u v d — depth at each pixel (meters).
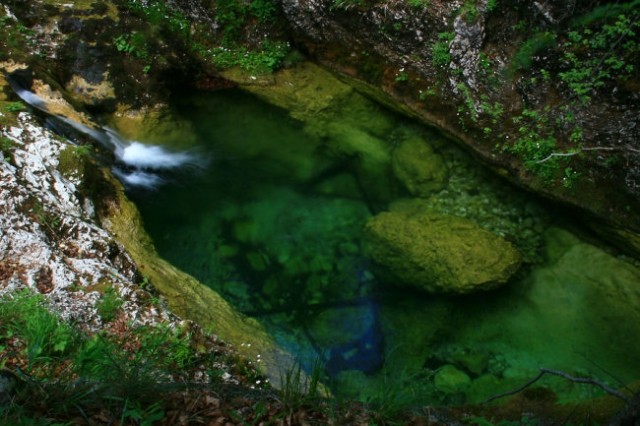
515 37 7.66
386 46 8.35
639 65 6.89
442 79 7.99
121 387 3.48
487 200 7.67
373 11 8.23
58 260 5.05
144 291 5.11
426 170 7.90
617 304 6.71
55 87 7.77
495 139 7.57
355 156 8.38
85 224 5.57
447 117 7.93
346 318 6.83
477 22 7.63
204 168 8.18
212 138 8.57
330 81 8.98
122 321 4.75
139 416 3.18
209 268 7.11
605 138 7.01
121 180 7.69
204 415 3.55
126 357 4.03
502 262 6.77
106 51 8.40
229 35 9.11
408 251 6.99
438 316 6.86
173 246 7.23
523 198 7.58
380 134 8.57
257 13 9.09
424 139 8.27
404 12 8.05
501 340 6.68
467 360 6.55
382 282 7.17
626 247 6.97
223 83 9.05
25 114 6.49
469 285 6.66
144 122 8.30
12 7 8.23
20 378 3.39
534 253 7.24
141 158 8.06
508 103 7.61
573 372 6.30
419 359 6.57
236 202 7.82
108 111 8.22
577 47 7.25
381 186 8.02
